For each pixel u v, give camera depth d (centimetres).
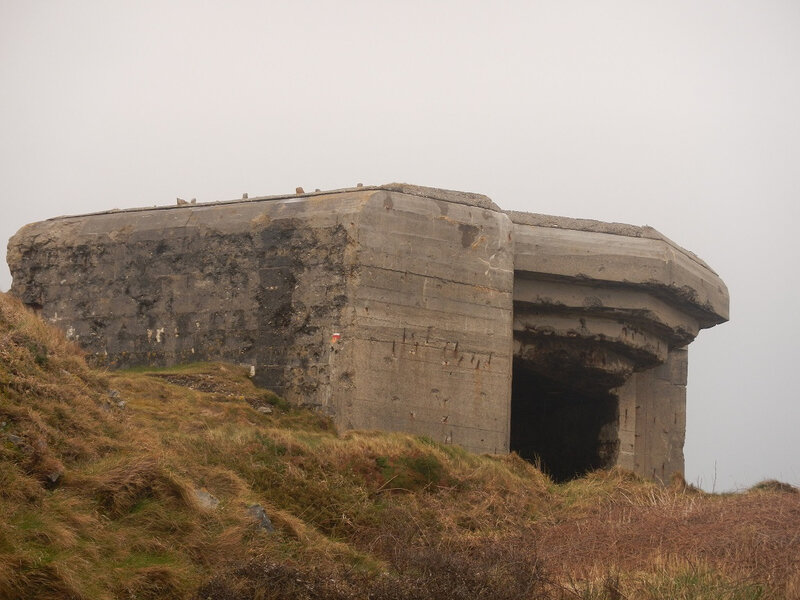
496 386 3531
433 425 3422
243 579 1856
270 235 3506
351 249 3391
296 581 1883
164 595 1802
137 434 2403
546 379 3997
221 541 2027
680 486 3105
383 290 3403
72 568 1745
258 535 2128
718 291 4103
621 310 3809
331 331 3369
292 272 3459
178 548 1970
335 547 2228
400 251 3444
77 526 1880
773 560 2111
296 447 2734
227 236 3566
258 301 3488
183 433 2661
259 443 2691
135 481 2062
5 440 2020
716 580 2009
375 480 2783
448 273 3506
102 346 3675
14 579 1648
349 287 3372
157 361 3588
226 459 2567
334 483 2667
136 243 3688
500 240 3603
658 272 3784
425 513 2694
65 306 3753
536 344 3838
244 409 3206
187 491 2123
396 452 2892
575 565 2211
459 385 3475
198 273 3584
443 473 2900
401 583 1927
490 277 3572
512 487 2969
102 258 3731
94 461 2144
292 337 3422
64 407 2269
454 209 3553
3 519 1781
